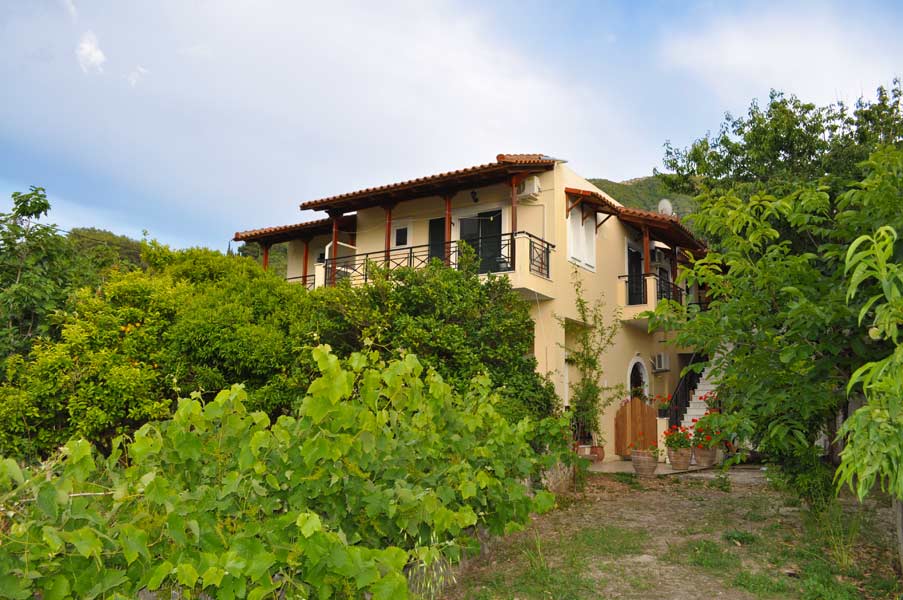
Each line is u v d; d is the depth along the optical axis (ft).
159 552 9.36
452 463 17.01
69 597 7.76
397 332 33.88
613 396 45.14
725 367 21.48
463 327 35.86
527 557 21.27
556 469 35.06
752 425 19.84
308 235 63.82
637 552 22.11
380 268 36.68
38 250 34.12
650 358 64.34
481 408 19.25
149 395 31.12
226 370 34.83
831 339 18.07
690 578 19.15
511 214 48.29
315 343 33.96
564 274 48.80
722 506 30.73
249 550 9.25
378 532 13.08
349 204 52.39
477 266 39.83
